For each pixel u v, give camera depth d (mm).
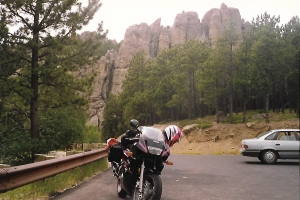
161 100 57531
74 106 21109
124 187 6461
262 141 17000
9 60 18984
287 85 53094
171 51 61062
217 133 44500
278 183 9617
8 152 18531
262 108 64125
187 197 7289
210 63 44719
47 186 7355
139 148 5770
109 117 77438
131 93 66062
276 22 53406
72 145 18875
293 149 16672
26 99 19031
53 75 19203
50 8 19281
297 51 46312
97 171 12492
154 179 5684
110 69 111875
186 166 15188
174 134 6289
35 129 19750
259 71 42969
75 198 7008
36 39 18906
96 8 20328
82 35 21266
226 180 10234
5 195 6309
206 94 46531
